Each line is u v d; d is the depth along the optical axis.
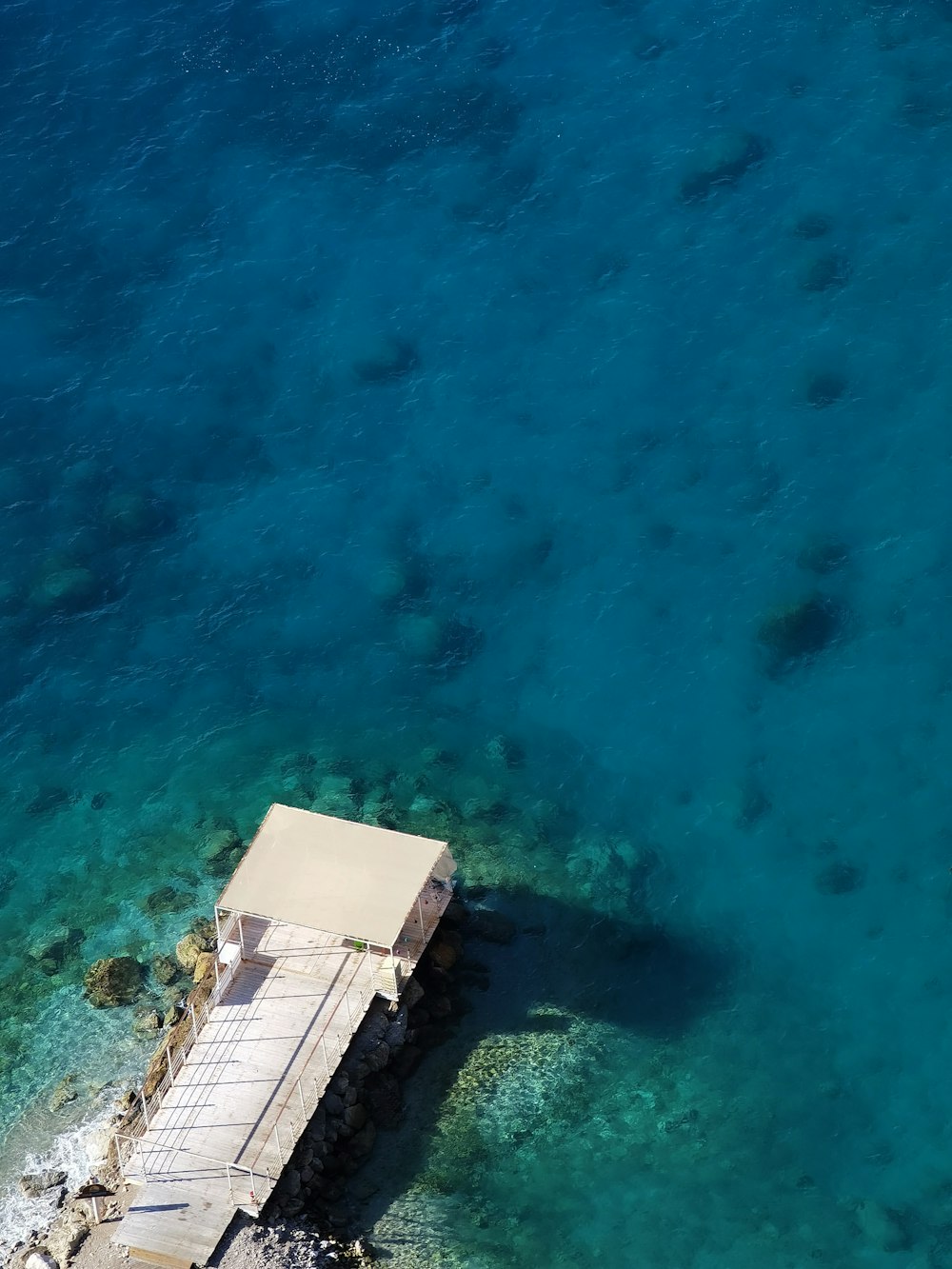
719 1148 64.56
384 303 96.06
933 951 70.25
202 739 80.81
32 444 91.94
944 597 81.25
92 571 87.25
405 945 67.25
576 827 75.62
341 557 86.75
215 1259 58.22
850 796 75.44
